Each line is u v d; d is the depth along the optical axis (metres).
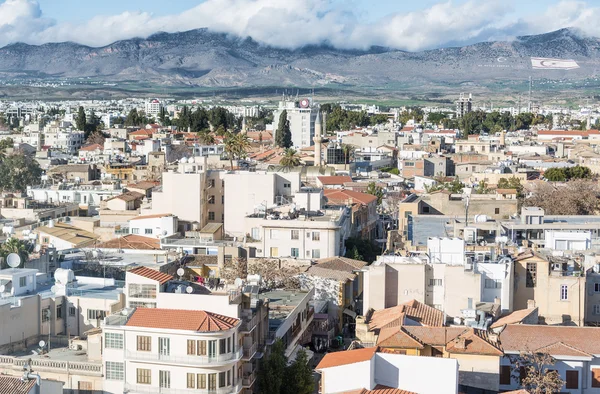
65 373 108.31
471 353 104.00
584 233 172.38
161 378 104.00
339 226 185.50
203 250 172.75
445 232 187.38
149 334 104.25
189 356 102.75
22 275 127.69
